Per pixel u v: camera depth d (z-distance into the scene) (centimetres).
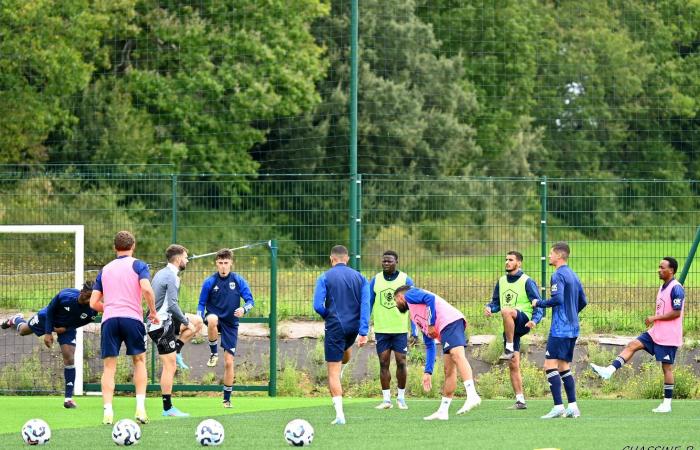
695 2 9756
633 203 5225
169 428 2575
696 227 4425
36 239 4512
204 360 3894
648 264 4316
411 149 8550
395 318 3080
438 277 4344
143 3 8019
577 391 3672
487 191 5166
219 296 3175
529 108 9544
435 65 8906
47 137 7481
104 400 2666
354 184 4162
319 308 2675
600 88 9681
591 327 4125
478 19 9438
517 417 2827
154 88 7738
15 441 2369
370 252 4378
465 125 8775
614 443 2269
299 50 8131
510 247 4362
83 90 7712
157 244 4469
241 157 7862
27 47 6981
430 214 4494
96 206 4469
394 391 3672
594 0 9994
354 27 4406
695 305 4256
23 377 3672
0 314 4125
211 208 5094
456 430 2511
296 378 3731
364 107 8512
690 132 9775
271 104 7700
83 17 7194
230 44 7794
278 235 4984
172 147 7612
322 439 2361
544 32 9869
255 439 2380
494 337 3956
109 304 2648
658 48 9769
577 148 9656
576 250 4347
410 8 8981
